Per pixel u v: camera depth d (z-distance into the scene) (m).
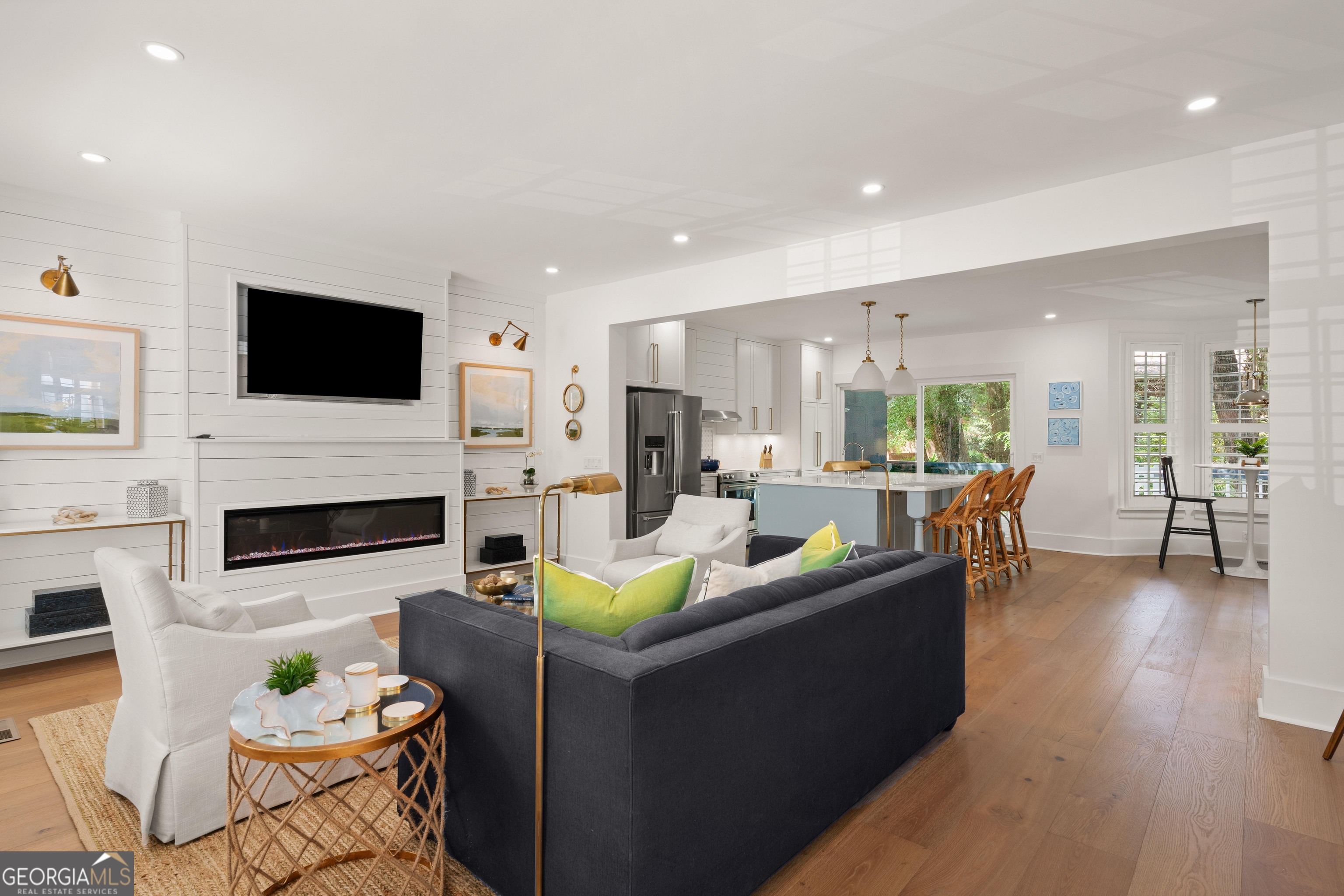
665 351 6.50
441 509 5.00
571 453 5.92
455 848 1.89
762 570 2.36
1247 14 2.04
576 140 2.94
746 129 2.84
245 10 2.05
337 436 4.57
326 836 2.01
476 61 2.34
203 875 1.84
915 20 2.10
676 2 2.01
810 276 4.38
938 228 3.83
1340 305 2.72
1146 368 7.03
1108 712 2.95
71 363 3.66
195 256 3.96
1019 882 1.82
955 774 2.41
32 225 3.55
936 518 5.31
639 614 1.89
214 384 4.04
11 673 3.41
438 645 1.91
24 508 3.54
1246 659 3.65
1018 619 4.46
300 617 2.70
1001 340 7.59
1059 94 2.54
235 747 1.49
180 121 2.78
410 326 4.88
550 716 1.56
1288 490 2.84
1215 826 2.07
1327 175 2.76
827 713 1.97
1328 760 2.48
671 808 1.48
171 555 3.79
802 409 8.34
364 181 3.41
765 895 1.76
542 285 5.68
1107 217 3.29
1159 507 6.92
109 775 2.25
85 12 2.06
